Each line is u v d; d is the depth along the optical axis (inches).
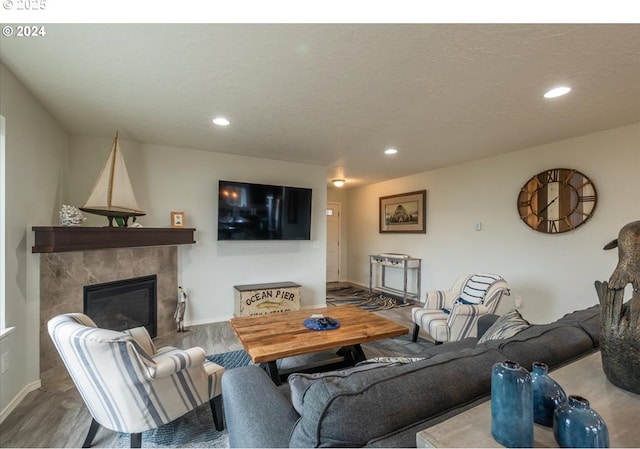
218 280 164.1
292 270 186.1
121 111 105.7
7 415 78.4
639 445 28.9
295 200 180.5
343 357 103.1
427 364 40.1
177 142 144.3
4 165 78.4
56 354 99.6
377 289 259.8
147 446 68.0
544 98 94.3
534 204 145.5
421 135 130.8
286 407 46.0
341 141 140.5
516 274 154.3
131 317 130.1
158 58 73.2
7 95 78.7
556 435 29.3
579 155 131.0
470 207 178.5
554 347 50.6
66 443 68.9
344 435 31.6
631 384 38.6
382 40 65.8
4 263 78.7
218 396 73.5
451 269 190.4
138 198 144.6
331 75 80.9
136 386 59.5
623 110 103.1
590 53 70.1
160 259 143.3
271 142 143.4
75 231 98.0
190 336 140.0
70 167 129.8
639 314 39.1
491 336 73.6
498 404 29.2
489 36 64.2
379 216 256.4
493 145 145.0
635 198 115.3
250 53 71.0
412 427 33.5
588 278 128.0
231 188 162.1
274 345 83.7
